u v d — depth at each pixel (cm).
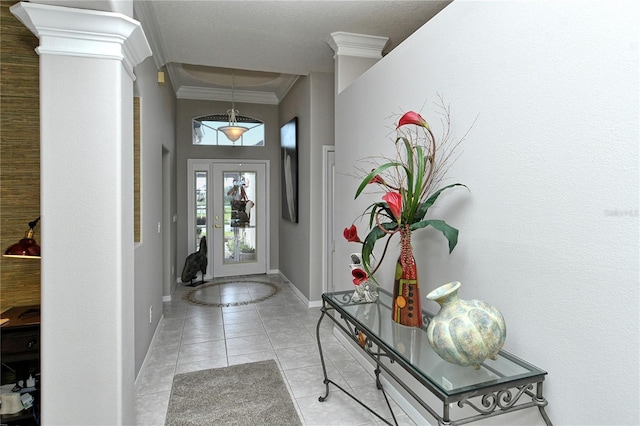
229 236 583
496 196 149
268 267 600
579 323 116
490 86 151
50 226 146
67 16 142
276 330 358
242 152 578
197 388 247
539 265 129
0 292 214
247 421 211
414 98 207
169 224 454
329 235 434
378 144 252
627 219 102
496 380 123
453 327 123
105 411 150
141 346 265
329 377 263
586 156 113
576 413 117
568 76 118
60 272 147
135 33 157
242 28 296
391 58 233
